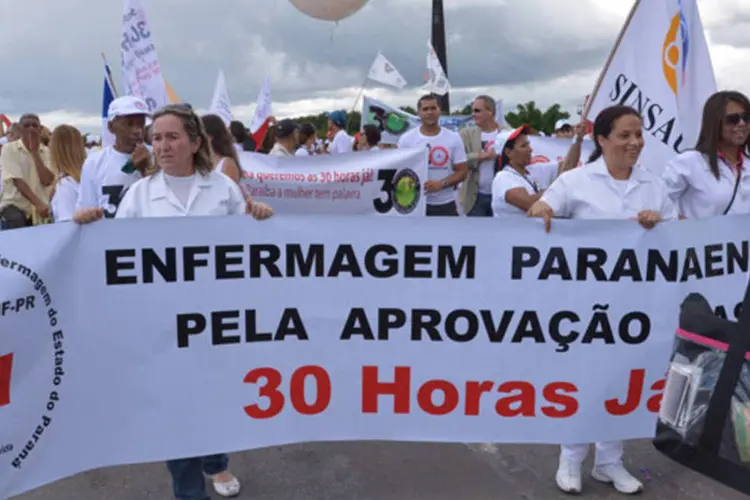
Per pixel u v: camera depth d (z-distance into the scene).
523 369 3.12
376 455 3.90
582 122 4.95
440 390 3.12
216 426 3.00
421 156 5.77
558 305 3.08
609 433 3.18
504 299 3.06
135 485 3.58
